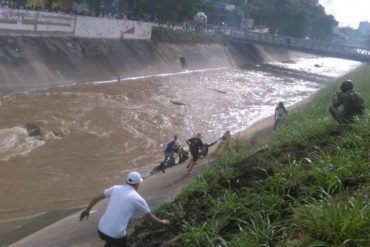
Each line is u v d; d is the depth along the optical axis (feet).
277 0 399.44
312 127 40.11
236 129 109.50
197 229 23.93
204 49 241.35
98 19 169.48
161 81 170.71
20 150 74.74
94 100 120.16
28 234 42.09
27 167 67.97
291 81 220.02
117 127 97.04
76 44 155.74
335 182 23.70
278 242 20.36
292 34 375.66
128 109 115.75
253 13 380.37
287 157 31.09
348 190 23.54
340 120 36.11
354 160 26.11
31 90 120.26
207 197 28.76
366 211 19.34
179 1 226.58
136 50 187.11
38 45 140.97
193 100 141.59
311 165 26.73
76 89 131.44
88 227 36.86
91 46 162.61
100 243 32.37
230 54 265.34
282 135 43.52
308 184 25.22
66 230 37.14
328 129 36.22
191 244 23.00
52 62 140.36
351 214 19.01
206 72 214.48
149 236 26.55
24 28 138.41
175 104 131.44
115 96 130.00
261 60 295.28
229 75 215.31
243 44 291.17
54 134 85.76
